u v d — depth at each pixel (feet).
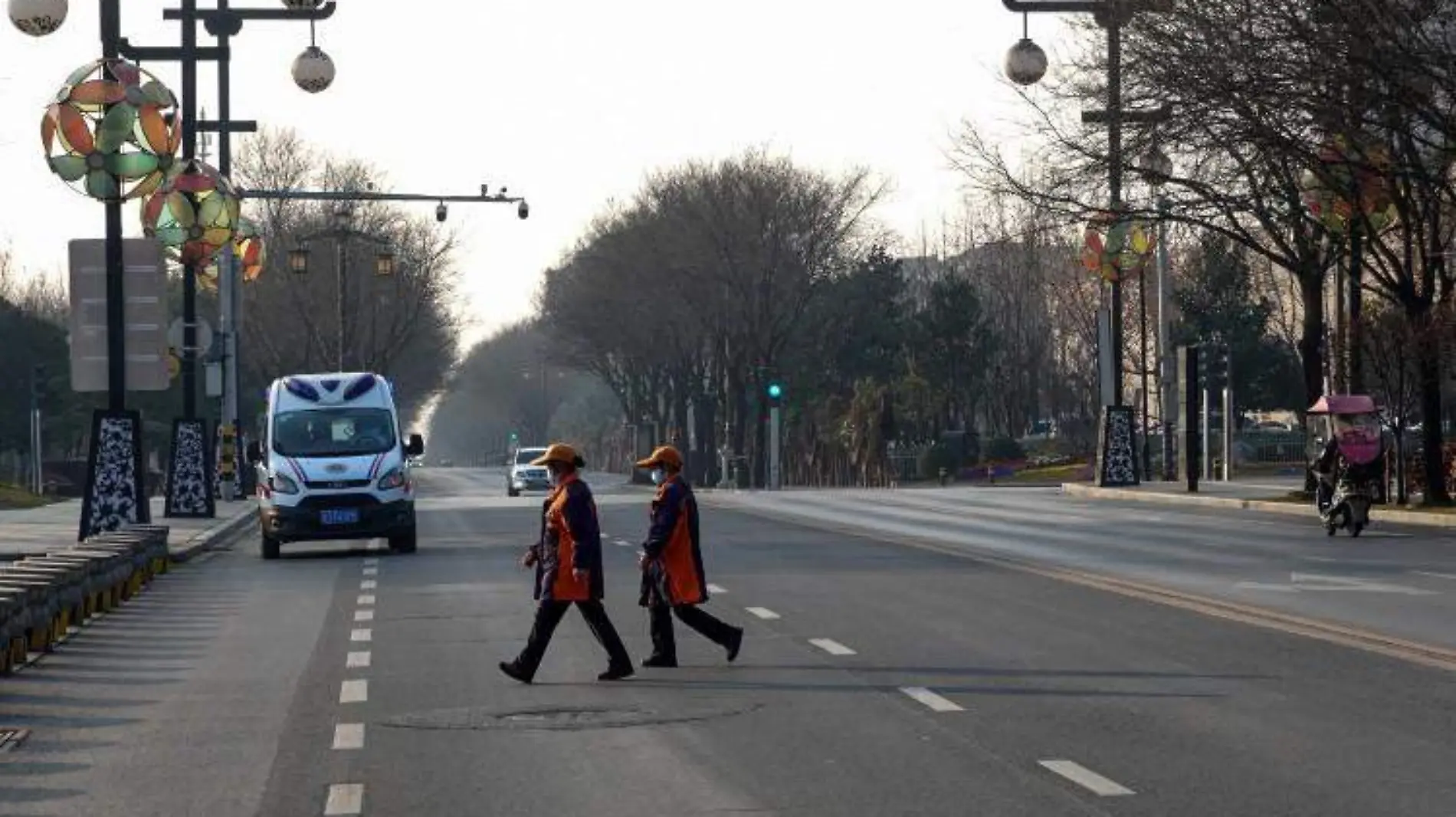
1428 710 46.44
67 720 49.42
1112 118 138.00
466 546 124.77
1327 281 212.02
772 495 224.53
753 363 327.88
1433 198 141.90
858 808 35.29
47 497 216.54
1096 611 72.23
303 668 59.62
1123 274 176.35
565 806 36.24
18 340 352.90
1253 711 46.50
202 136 224.33
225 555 123.54
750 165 327.88
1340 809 34.32
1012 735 43.42
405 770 40.47
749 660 59.06
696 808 35.63
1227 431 223.30
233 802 37.65
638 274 343.46
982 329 378.94
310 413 120.47
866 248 372.99
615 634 55.16
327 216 327.26
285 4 123.75
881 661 57.82
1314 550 108.37
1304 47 128.88
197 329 159.94
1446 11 126.93
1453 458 158.61
